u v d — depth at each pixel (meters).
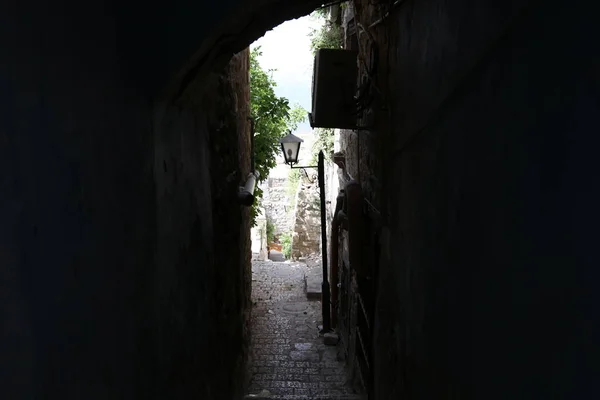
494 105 1.75
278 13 2.66
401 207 3.36
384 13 3.73
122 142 1.89
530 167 1.47
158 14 2.27
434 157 2.54
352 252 4.76
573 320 1.24
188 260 2.94
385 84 3.86
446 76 2.31
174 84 2.37
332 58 4.68
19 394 1.12
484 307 1.86
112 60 1.80
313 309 8.88
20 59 1.17
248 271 6.81
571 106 1.24
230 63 4.50
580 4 1.20
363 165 5.20
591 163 1.16
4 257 1.08
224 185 4.21
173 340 2.60
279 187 17.70
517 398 1.57
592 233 1.16
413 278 3.02
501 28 1.68
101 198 1.66
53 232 1.31
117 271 1.80
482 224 1.87
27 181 1.19
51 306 1.29
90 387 1.54
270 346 7.30
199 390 3.20
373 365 4.71
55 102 1.34
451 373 2.28
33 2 1.24
